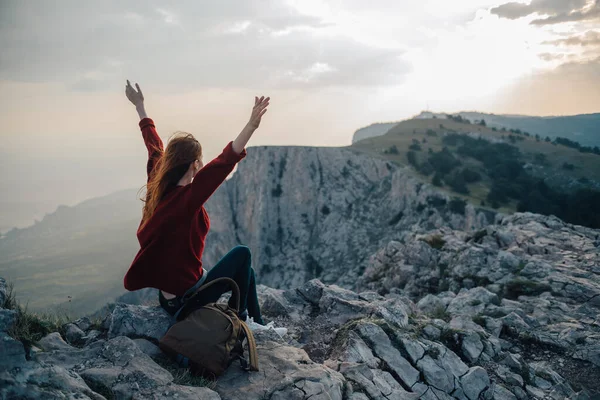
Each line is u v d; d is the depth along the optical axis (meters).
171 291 3.46
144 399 3.03
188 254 3.37
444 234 18.20
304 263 94.44
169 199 3.21
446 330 6.23
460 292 11.21
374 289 16.94
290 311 6.77
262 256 98.19
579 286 10.41
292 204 102.81
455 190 95.25
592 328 7.97
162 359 3.75
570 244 14.50
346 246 92.31
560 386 5.70
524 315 8.58
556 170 135.50
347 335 5.36
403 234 85.62
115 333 4.11
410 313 7.16
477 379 5.19
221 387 3.43
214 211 106.38
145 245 3.30
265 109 3.05
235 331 3.53
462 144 150.88
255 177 105.81
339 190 102.25
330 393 3.62
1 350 2.73
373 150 132.50
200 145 3.33
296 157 105.44
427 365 5.14
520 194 97.31
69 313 4.97
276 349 4.07
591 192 87.25
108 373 3.24
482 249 14.30
